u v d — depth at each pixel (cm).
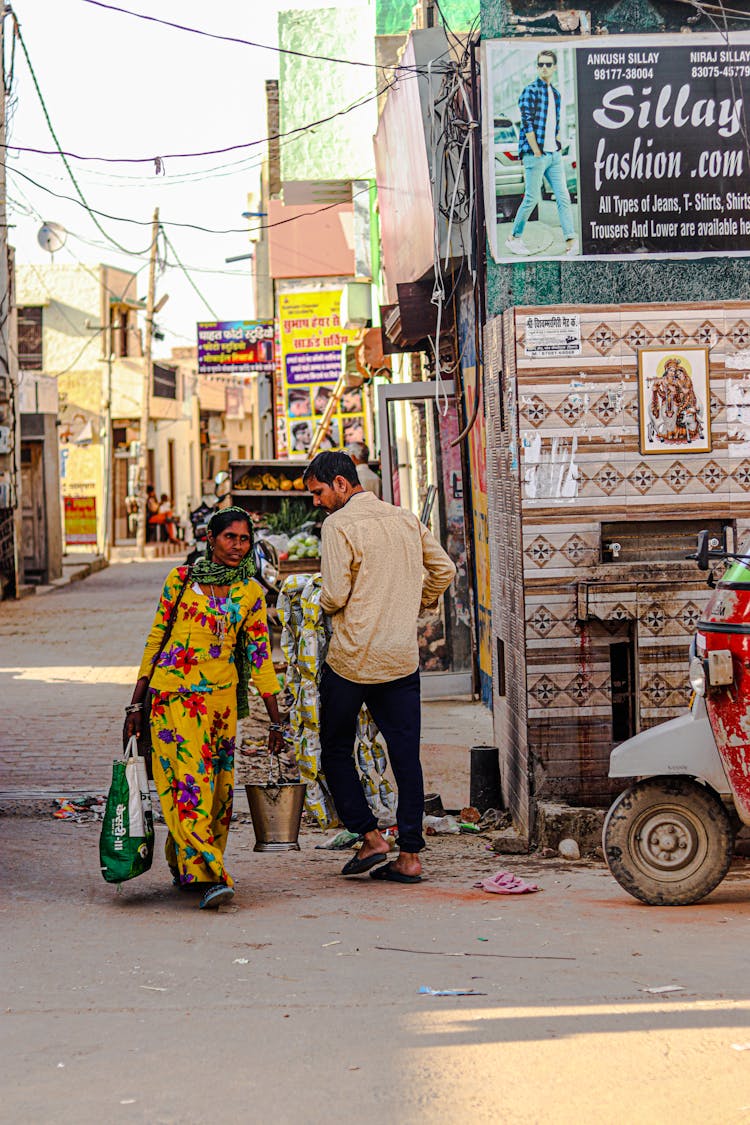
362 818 695
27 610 2389
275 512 1984
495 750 867
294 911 618
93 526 4647
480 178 927
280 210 2517
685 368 751
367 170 1897
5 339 2581
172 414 5628
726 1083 373
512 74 835
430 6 1271
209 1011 450
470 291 1086
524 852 760
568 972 494
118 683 1454
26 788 939
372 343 1759
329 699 688
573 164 838
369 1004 453
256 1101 366
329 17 1867
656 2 847
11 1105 367
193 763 633
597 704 757
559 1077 379
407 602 684
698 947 532
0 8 1684
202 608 638
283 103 1881
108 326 5056
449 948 537
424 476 1523
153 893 659
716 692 608
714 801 620
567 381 748
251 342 3297
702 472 754
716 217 841
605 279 845
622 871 620
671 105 835
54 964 518
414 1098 365
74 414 4922
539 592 752
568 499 751
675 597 749
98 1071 392
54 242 2805
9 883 681
